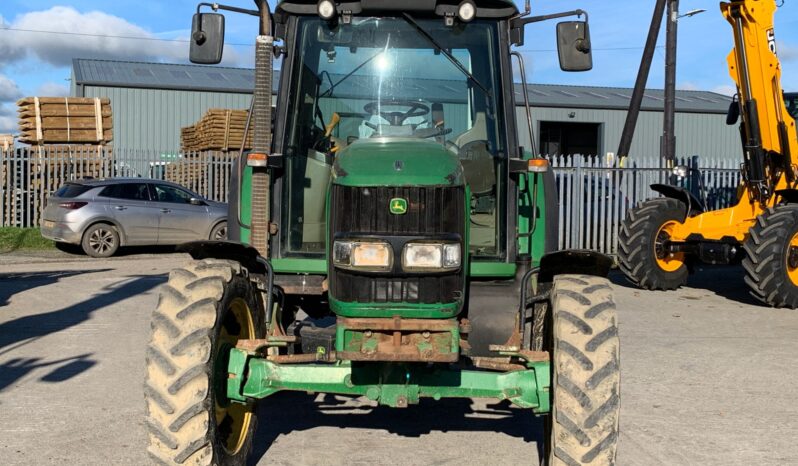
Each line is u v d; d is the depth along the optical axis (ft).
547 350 15.31
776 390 23.20
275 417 20.40
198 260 15.58
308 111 17.75
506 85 17.66
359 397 22.24
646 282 41.52
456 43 17.76
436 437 18.92
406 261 14.28
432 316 14.32
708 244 39.11
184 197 60.34
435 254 14.29
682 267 42.24
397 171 14.55
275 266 17.10
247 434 16.02
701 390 23.16
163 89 105.70
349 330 14.29
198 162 70.69
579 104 122.52
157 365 13.73
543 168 16.46
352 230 14.46
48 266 51.47
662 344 29.30
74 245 63.00
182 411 13.51
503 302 17.07
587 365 13.25
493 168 17.51
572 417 13.07
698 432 19.36
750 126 38.14
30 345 28.04
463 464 17.15
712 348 28.66
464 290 14.74
